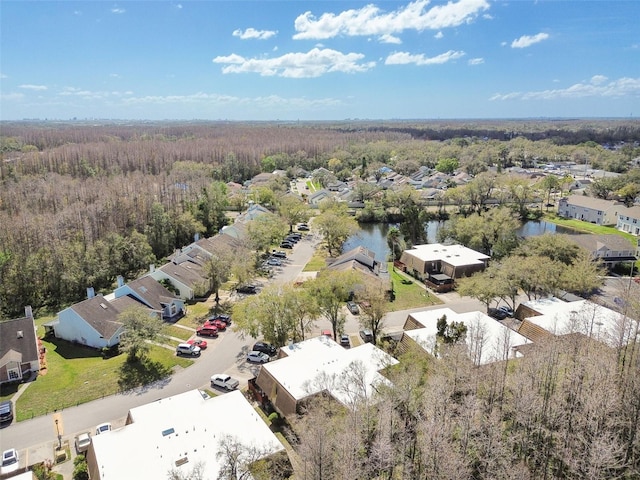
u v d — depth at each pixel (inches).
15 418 1528.1
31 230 3056.1
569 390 1283.2
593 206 4530.0
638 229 3993.6
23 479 1119.0
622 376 1349.7
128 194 4030.5
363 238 4170.8
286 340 1847.9
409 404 1216.8
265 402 1563.7
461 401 1245.7
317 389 1433.3
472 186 4714.6
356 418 1165.7
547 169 7662.4
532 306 2058.3
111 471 1119.0
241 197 5305.1
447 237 3656.5
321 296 1941.4
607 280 2819.9
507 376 1430.9
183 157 7573.8
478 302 2532.0
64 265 2689.5
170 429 1279.5
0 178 5022.1
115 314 2167.8
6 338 1855.3
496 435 1082.1
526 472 1031.0
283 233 3747.5
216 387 1689.2
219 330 2181.3
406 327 2046.0
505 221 3302.2
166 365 1857.8
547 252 2600.9
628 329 1566.2
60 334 2145.7
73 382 1743.4
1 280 2546.8
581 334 1611.7
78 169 5930.1
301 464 1139.9
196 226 3848.4
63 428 1473.9
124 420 1513.3
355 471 983.6
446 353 1430.9
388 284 2608.3
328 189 6254.9
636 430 1138.0
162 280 2593.5
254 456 1128.8
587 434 1114.1
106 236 3127.5
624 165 7101.4
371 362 1592.0
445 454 992.9
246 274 2659.9
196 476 1080.8
